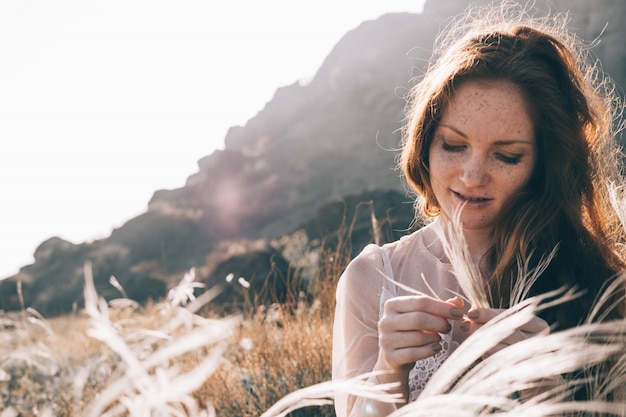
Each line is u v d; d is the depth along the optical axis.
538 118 1.67
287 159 71.81
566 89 1.76
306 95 84.00
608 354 1.30
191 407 0.75
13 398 3.95
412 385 1.68
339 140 72.00
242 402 3.29
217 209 62.97
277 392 3.47
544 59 1.75
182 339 0.74
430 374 1.68
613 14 51.03
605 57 49.91
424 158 1.84
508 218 1.73
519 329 1.35
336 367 1.97
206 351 3.43
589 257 1.77
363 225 12.61
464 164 1.67
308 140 73.44
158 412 0.74
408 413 0.88
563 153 1.73
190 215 60.94
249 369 3.88
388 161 65.06
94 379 3.51
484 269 1.82
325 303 4.88
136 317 4.17
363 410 1.49
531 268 1.76
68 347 5.18
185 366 3.19
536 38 1.74
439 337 1.43
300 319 4.67
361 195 15.56
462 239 1.35
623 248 1.92
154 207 61.28
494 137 1.64
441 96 1.68
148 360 0.74
